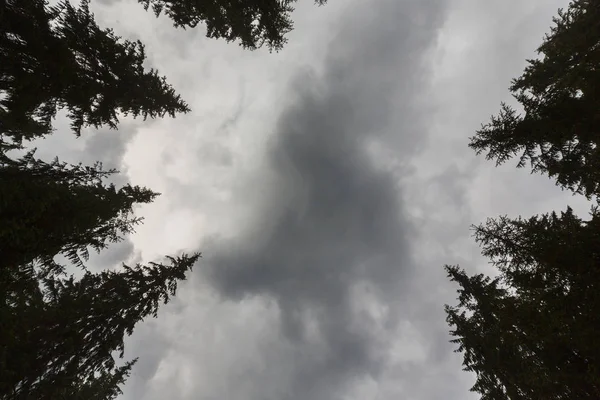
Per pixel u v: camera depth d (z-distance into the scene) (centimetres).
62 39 1021
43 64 995
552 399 1145
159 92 1326
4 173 880
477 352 1758
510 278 1145
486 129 1201
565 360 1071
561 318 924
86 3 1030
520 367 1485
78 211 955
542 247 971
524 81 1216
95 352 1312
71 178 1064
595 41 942
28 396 1107
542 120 1060
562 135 1081
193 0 1289
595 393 1004
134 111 1333
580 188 1198
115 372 1738
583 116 1002
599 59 938
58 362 1200
